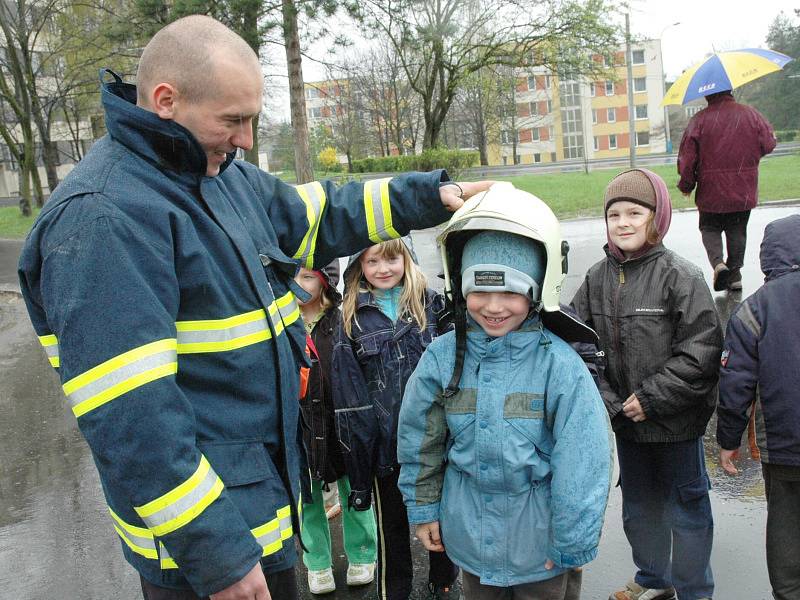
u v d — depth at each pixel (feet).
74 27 82.28
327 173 114.93
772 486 8.53
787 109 187.42
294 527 6.35
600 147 219.82
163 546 5.74
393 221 7.68
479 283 7.08
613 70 82.53
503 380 7.38
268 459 6.10
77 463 15.94
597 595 9.84
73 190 5.42
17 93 90.12
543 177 85.35
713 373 8.93
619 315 9.39
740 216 22.67
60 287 5.17
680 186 23.24
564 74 81.51
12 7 94.48
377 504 9.72
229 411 5.88
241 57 5.70
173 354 5.38
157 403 5.14
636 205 9.11
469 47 84.53
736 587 9.68
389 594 9.71
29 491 14.70
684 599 9.27
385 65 138.10
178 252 5.58
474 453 7.45
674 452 9.16
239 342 5.88
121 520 5.98
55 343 5.99
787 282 8.28
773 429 8.33
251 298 6.00
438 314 9.95
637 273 9.36
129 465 5.09
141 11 50.83
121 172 5.56
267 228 6.82
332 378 9.65
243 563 5.37
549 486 7.42
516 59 82.38
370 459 9.52
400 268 9.70
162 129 5.63
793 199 42.39
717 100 22.26
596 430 7.14
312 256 7.68
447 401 7.66
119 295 5.14
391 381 9.54
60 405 19.86
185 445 5.25
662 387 8.89
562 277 7.29
